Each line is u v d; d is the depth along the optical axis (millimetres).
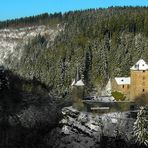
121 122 103500
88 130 101500
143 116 89062
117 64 195500
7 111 107875
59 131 100812
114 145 93625
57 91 168125
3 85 124375
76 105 124438
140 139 88188
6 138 93750
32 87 146125
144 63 145500
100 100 143000
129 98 147625
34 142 94375
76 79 151125
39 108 115312
